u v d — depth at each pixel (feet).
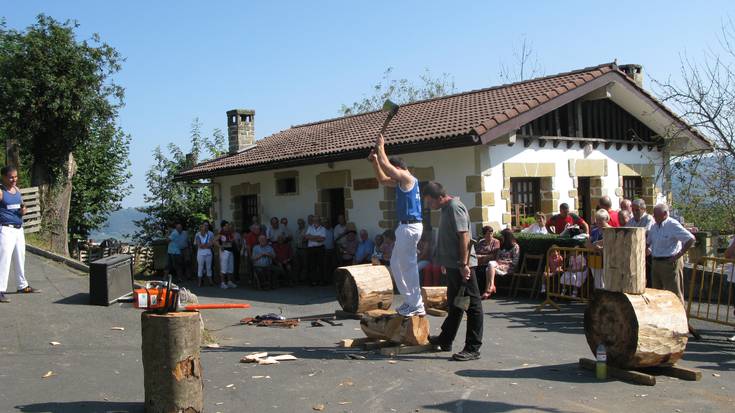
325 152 47.39
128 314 27.81
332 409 16.71
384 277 31.35
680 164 42.68
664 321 18.92
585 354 22.94
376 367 20.89
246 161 58.29
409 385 18.80
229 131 68.18
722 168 40.37
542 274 37.01
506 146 42.65
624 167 51.47
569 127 47.03
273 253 48.91
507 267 37.88
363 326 24.27
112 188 93.71
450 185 42.70
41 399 17.17
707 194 41.11
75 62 61.62
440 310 32.09
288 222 56.18
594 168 48.91
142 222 81.97
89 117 63.41
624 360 19.12
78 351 22.41
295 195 55.36
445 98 55.31
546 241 37.32
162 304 16.06
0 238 28.60
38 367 20.20
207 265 52.39
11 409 16.31
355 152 44.62
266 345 24.76
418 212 22.82
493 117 39.17
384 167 22.30
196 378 15.89
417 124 46.75
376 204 47.19
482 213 40.86
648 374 19.44
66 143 64.13
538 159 44.80
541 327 28.48
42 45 60.23
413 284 22.95
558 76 48.75
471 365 21.18
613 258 19.27
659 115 51.03
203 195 81.76
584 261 33.27
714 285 33.91
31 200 60.59
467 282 21.90
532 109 40.96
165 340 15.48
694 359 22.30
